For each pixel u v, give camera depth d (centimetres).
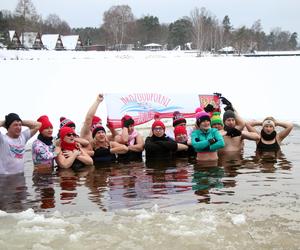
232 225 409
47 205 494
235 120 873
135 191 549
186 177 627
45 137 741
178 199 505
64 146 747
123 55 5519
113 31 10519
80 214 456
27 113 1413
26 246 372
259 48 11325
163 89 2144
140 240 380
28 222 430
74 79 2222
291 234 386
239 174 638
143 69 2873
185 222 419
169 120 1072
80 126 1195
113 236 390
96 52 6219
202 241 374
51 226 418
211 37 9356
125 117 832
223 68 3009
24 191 564
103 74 2495
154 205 480
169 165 725
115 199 512
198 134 780
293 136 1030
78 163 739
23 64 2806
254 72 2742
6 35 7131
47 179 634
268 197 506
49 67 2691
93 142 788
